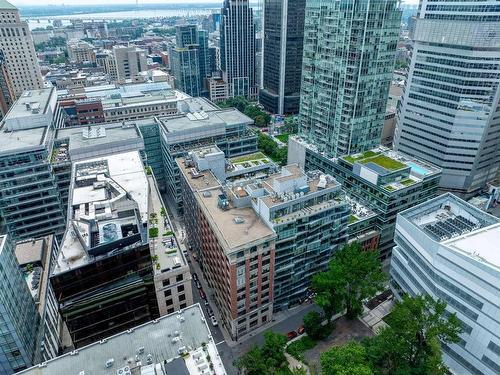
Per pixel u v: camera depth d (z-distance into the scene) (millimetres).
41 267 118375
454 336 91500
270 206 109938
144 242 98375
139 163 146125
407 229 113500
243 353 114250
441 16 168375
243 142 195375
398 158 167375
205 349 75125
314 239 122125
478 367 96000
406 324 95125
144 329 80500
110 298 97062
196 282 142500
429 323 94312
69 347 117188
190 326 80875
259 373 97750
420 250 107375
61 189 167250
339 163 168125
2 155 146625
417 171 154750
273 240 108188
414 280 113812
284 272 120125
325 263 131375
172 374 65875
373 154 170500
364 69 157750
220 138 190875
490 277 86750
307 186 119062
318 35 174000
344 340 117688
